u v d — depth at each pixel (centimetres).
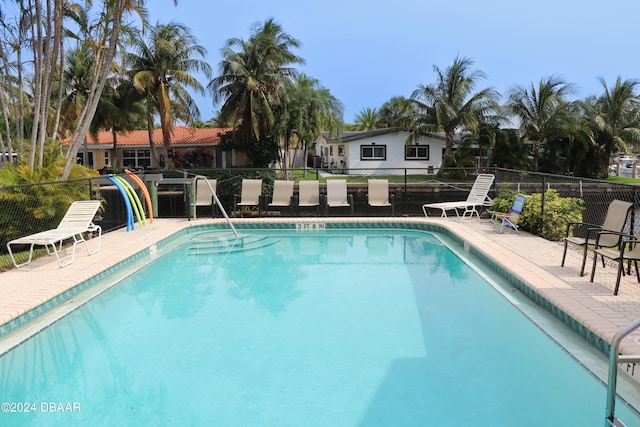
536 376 389
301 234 1130
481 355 434
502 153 2661
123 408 349
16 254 805
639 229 649
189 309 588
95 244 891
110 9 1060
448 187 1709
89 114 1067
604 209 1321
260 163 2491
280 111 2473
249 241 1048
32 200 869
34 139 946
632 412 328
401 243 1027
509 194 1080
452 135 2709
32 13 1067
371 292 654
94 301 622
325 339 481
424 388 373
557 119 2711
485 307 573
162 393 371
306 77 2866
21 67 1184
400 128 2800
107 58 1067
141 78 2428
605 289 540
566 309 477
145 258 859
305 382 387
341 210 1409
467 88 2688
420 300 611
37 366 423
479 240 880
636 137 2920
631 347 374
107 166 3072
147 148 3008
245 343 473
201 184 1274
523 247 809
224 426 323
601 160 2928
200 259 877
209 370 412
